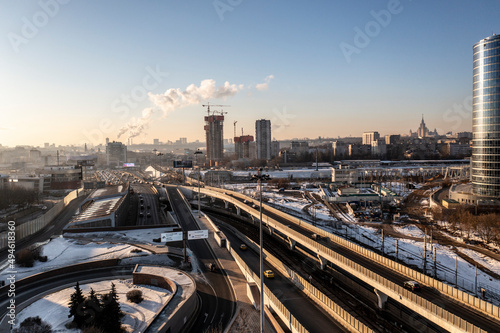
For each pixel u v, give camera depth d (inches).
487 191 7283.5
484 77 7303.2
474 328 1921.8
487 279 3799.2
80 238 4847.4
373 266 3070.9
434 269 3971.5
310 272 4003.4
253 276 3289.9
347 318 2399.1
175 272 3550.7
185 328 2642.7
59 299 3029.0
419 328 2637.8
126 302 2960.1
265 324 2581.2
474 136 7573.8
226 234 5738.2
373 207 7687.0
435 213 6633.9
